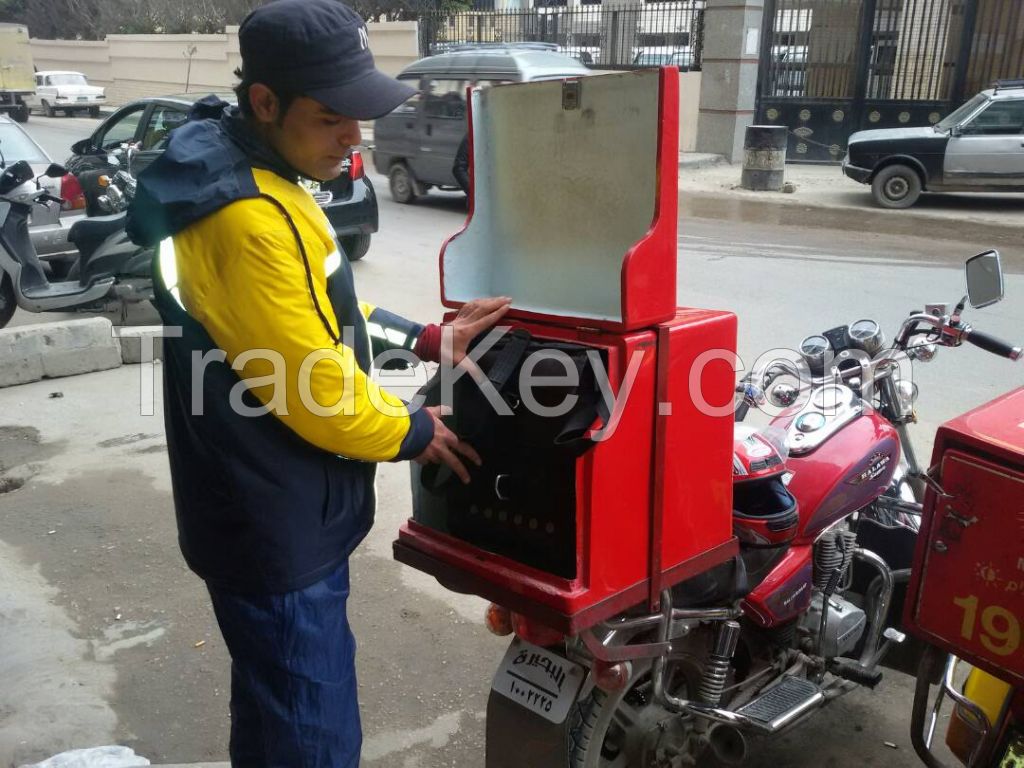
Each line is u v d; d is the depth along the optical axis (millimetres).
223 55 25375
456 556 1842
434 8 22469
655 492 1720
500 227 2012
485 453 1769
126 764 2383
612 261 1779
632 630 1818
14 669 2977
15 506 4133
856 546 2555
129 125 9555
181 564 3656
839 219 11398
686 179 14898
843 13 15594
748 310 6867
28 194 6617
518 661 2002
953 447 1815
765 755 2611
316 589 1739
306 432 1592
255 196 1549
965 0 14617
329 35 1526
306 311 1562
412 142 11867
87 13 36438
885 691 2908
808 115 16328
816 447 2420
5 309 6805
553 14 19203
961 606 1845
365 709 2811
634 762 2189
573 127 1798
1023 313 6781
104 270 6652
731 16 15984
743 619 2385
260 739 1922
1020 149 11523
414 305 7207
